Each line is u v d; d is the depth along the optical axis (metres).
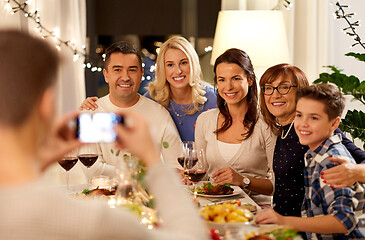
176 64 3.44
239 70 2.92
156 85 3.55
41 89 0.82
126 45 3.35
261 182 2.75
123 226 0.85
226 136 3.01
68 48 4.44
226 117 3.01
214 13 4.77
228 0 4.48
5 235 0.78
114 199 2.04
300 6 4.42
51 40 4.37
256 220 1.74
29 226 0.79
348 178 1.85
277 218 1.74
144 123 0.99
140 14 4.75
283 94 2.58
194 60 3.47
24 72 0.81
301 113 2.05
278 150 2.57
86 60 4.66
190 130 3.53
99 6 4.72
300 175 2.46
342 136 2.30
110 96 3.42
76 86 4.47
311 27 4.39
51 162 0.97
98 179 2.53
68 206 0.83
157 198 0.96
